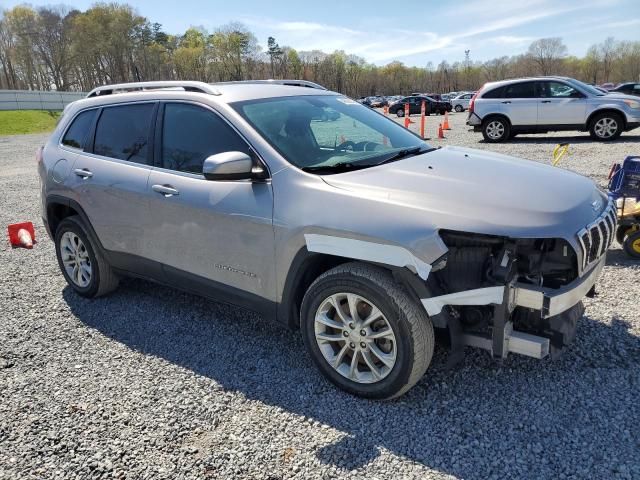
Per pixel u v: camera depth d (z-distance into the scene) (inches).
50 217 188.4
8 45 3737.7
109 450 104.5
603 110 518.9
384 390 111.6
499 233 100.2
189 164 142.5
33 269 220.8
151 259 154.3
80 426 112.5
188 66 3951.8
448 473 94.0
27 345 151.3
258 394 121.5
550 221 102.4
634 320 144.9
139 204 150.8
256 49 4119.1
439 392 117.7
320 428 108.2
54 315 171.9
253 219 124.9
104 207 162.1
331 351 120.9
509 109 554.6
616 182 195.6
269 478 95.1
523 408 110.5
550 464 94.4
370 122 161.0
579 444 98.9
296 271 120.6
